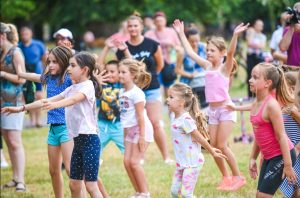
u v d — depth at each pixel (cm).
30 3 3400
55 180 894
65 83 865
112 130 1070
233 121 987
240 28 960
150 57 1186
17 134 1094
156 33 1730
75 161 815
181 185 863
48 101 762
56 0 3656
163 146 1235
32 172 1236
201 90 1334
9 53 1062
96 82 820
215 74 991
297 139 844
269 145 767
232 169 987
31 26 4072
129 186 1080
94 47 4141
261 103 771
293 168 782
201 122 866
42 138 1622
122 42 1148
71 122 806
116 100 1066
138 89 919
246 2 4034
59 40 1112
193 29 1367
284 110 813
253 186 1015
